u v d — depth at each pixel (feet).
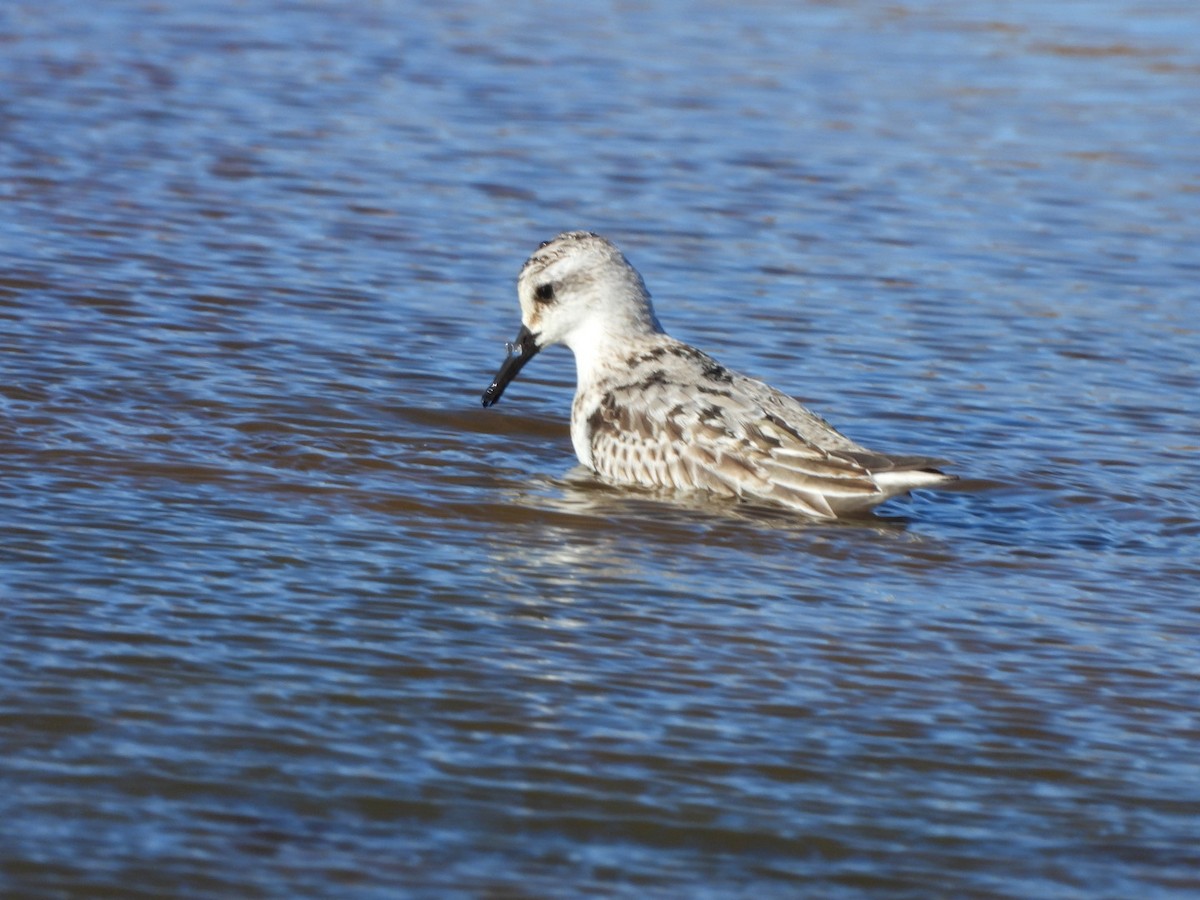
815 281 67.77
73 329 56.44
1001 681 36.60
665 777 31.71
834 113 91.86
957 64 102.73
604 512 46.01
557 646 37.09
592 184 78.43
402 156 80.74
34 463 45.52
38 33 97.19
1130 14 115.75
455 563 41.47
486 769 31.58
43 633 35.65
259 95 88.89
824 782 31.89
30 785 29.94
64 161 75.72
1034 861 29.63
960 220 76.23
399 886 27.84
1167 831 30.83
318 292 62.64
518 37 104.12
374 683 34.68
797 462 46.44
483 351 58.65
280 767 31.17
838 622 39.32
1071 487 49.52
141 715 32.63
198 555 40.50
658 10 112.68
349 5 109.19
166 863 28.04
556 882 28.25
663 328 61.77
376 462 48.42
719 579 41.63
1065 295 67.46
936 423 54.34
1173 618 40.52
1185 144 89.04
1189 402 57.00
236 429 49.62
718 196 77.82
